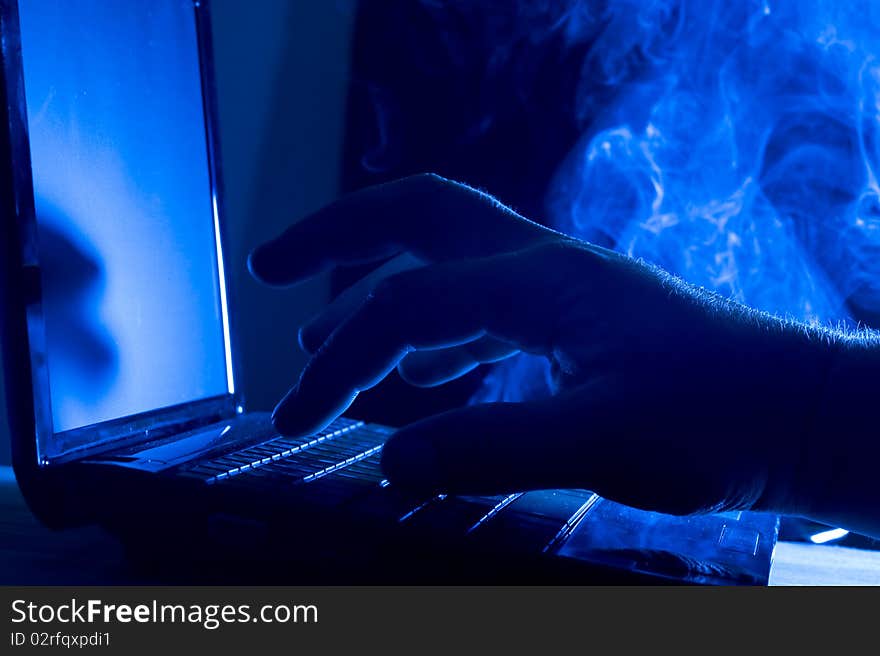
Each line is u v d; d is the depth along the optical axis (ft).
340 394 1.35
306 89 3.47
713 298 1.38
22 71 1.57
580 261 1.32
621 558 1.29
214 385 2.27
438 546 1.30
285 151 3.48
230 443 1.83
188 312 2.16
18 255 1.51
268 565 1.39
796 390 1.24
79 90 1.76
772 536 1.53
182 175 2.20
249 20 3.42
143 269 1.96
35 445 1.51
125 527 1.49
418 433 1.17
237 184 3.45
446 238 1.61
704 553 1.37
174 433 1.99
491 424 1.15
